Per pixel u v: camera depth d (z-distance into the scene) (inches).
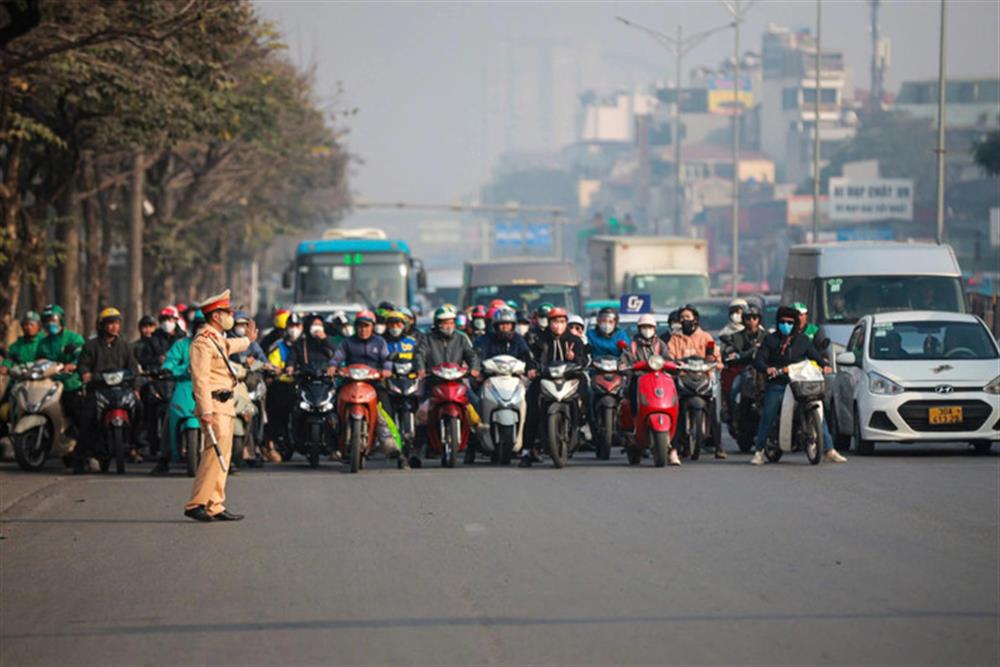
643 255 4761.3
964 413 2044.8
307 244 4190.5
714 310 3703.3
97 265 4525.1
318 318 2074.3
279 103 4990.2
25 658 884.0
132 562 1219.9
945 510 1443.2
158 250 5196.9
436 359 1999.3
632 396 1978.3
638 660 838.5
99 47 2832.2
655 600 1009.5
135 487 1793.8
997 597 1005.2
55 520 1496.1
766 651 853.8
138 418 2021.4
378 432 1978.3
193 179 5467.5
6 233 3117.6
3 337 3282.5
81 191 4124.0
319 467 2052.2
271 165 5861.2
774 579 1079.0
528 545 1254.9
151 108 3235.7
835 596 1013.2
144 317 2112.5
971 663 823.7
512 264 4119.1
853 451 2202.3
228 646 898.7
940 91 4276.6
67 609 1029.8
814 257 2800.2
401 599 1031.0
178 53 2859.3
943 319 2181.3
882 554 1184.2
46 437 2033.7
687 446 2034.9
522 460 1989.4
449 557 1202.0
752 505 1496.1
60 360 2080.5
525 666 832.9
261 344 2294.5
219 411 1471.5
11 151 3189.0
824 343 1993.1
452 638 906.1
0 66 2404.0
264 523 1432.1
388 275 4160.9
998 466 1877.5
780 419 1935.3
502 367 1969.7
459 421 1971.0
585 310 3887.8
